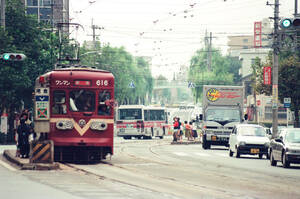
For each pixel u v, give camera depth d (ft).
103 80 128.67
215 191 76.23
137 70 530.68
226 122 210.79
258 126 169.27
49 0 445.78
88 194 68.23
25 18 252.83
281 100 271.28
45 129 111.34
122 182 84.79
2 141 245.45
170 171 109.19
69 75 127.24
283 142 128.67
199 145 245.86
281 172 113.19
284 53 281.13
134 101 542.98
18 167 110.63
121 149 199.21
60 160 127.34
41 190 71.87
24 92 252.01
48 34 269.64
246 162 142.92
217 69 520.01
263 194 73.97
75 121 126.41
